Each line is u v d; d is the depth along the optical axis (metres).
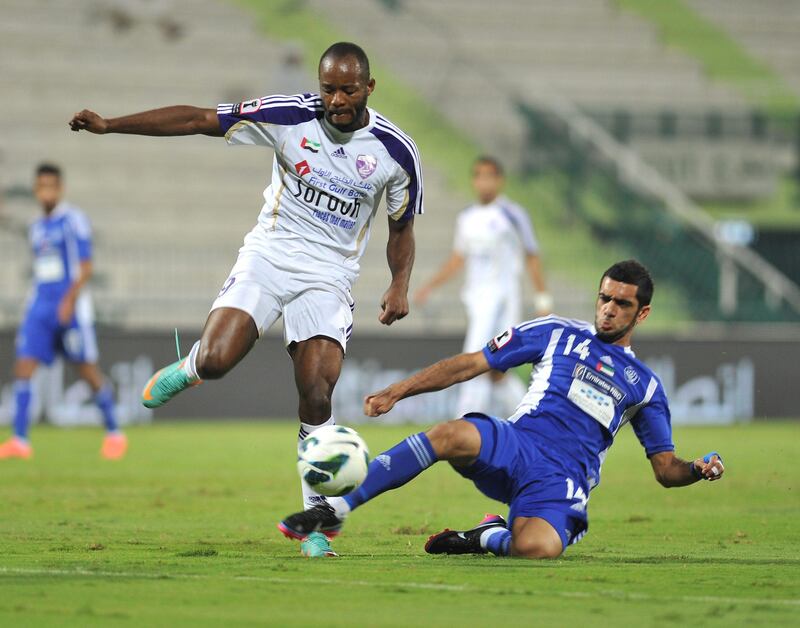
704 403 70.88
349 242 22.30
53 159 84.88
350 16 98.88
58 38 91.69
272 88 87.12
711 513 30.05
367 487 19.81
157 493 33.88
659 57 104.12
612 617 14.58
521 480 20.27
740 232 85.94
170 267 74.50
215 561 19.58
